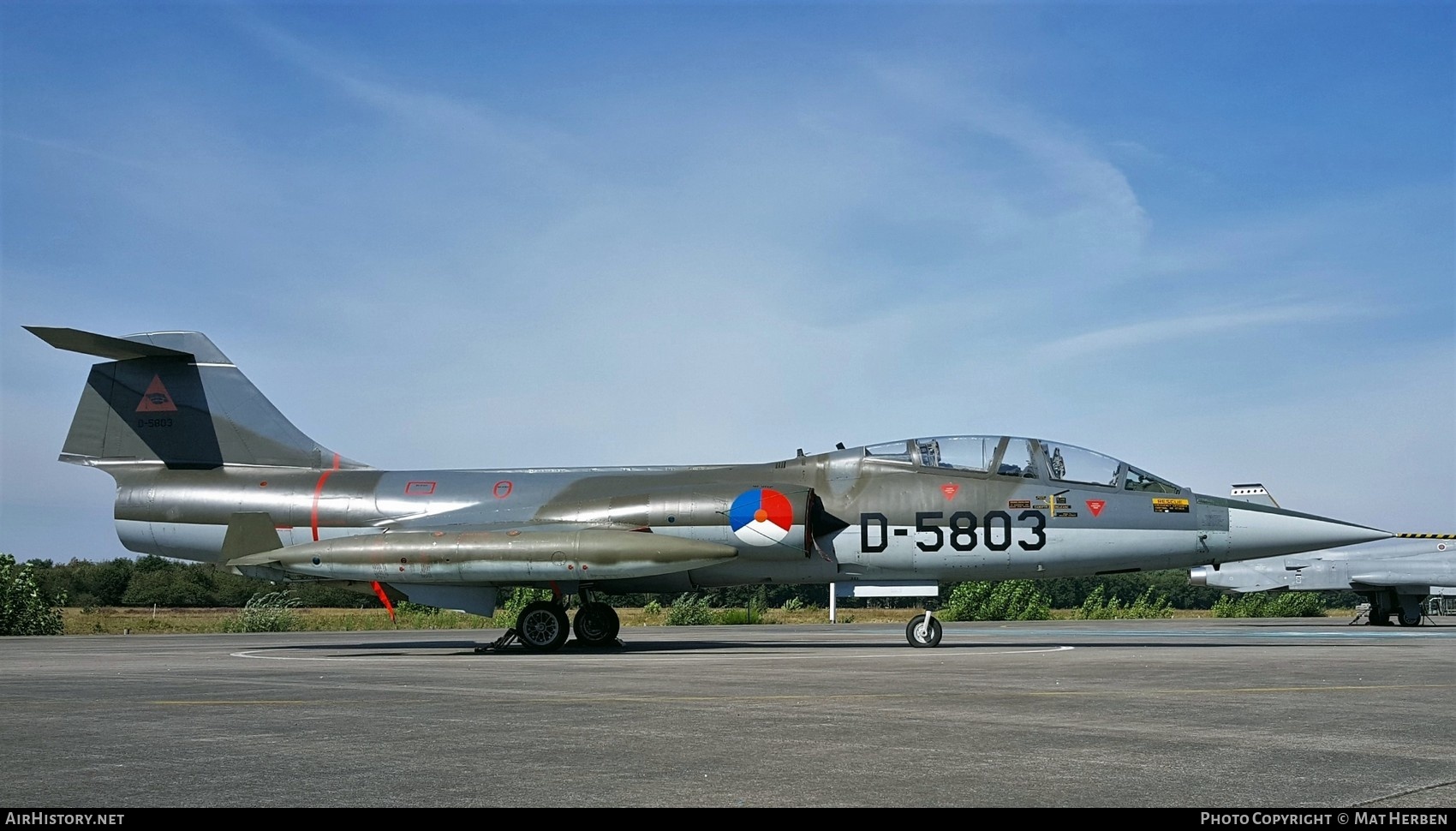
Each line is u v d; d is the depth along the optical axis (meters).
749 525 16.86
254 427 20.31
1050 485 17.50
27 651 18.91
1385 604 34.62
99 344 19.47
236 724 7.94
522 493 18.59
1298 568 34.81
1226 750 6.62
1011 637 22.81
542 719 8.14
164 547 19.95
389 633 29.11
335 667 13.78
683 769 6.05
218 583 72.94
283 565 17.09
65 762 6.34
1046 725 7.70
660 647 18.50
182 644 21.98
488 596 17.36
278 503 19.31
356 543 17.11
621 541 16.42
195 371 20.53
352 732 7.47
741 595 66.62
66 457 20.52
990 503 17.38
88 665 14.64
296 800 5.32
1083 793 5.39
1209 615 51.69
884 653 16.06
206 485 19.81
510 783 5.69
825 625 35.69
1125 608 53.94
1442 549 33.66
